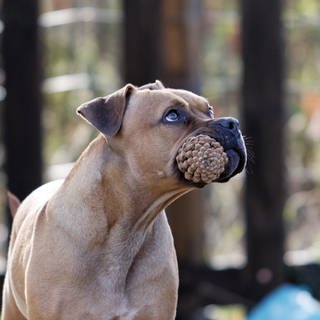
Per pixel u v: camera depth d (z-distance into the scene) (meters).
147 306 6.62
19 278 6.97
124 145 6.52
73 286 6.52
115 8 16.17
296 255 12.09
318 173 17.34
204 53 17.16
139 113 6.46
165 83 11.00
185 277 10.97
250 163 10.86
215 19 13.74
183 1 11.04
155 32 10.52
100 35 16.61
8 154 10.54
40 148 10.58
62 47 16.42
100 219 6.58
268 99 10.80
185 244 11.08
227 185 17.22
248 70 10.83
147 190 6.53
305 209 17.45
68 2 16.14
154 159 6.41
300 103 17.03
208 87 16.42
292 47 17.78
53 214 6.67
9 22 10.48
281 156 10.86
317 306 10.48
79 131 16.36
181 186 6.44
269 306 10.40
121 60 10.70
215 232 16.89
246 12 10.82
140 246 6.63
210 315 12.77
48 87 14.36
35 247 6.66
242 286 10.98
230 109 16.53
